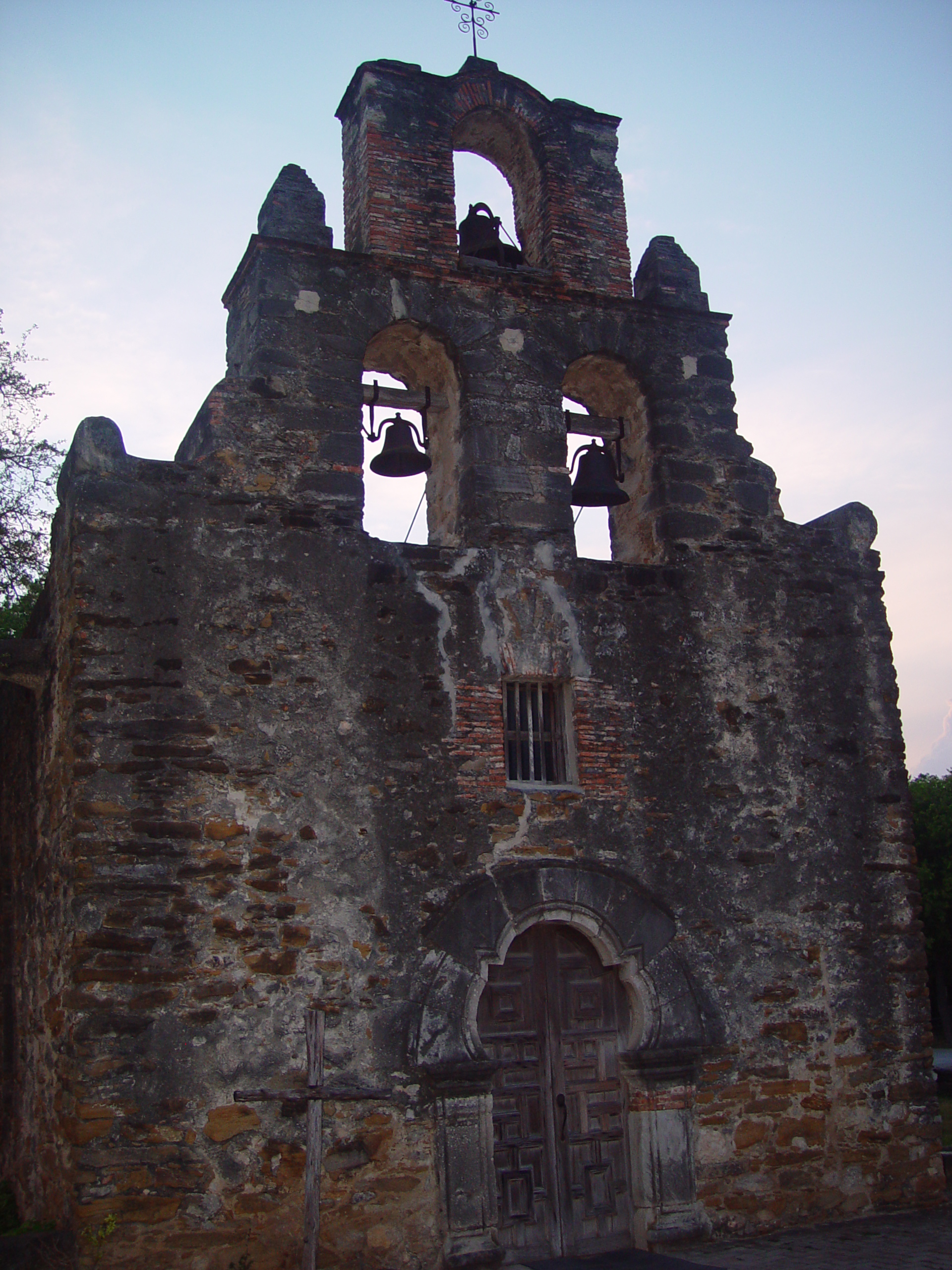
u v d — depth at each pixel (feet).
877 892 34.86
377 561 31.32
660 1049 30.53
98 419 29.55
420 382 36.63
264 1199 26.22
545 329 35.58
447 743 30.73
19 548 54.24
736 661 34.91
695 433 36.58
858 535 37.86
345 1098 24.30
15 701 35.78
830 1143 32.24
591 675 32.94
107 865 26.71
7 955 34.47
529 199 38.63
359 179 35.70
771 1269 27.12
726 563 35.65
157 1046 26.16
